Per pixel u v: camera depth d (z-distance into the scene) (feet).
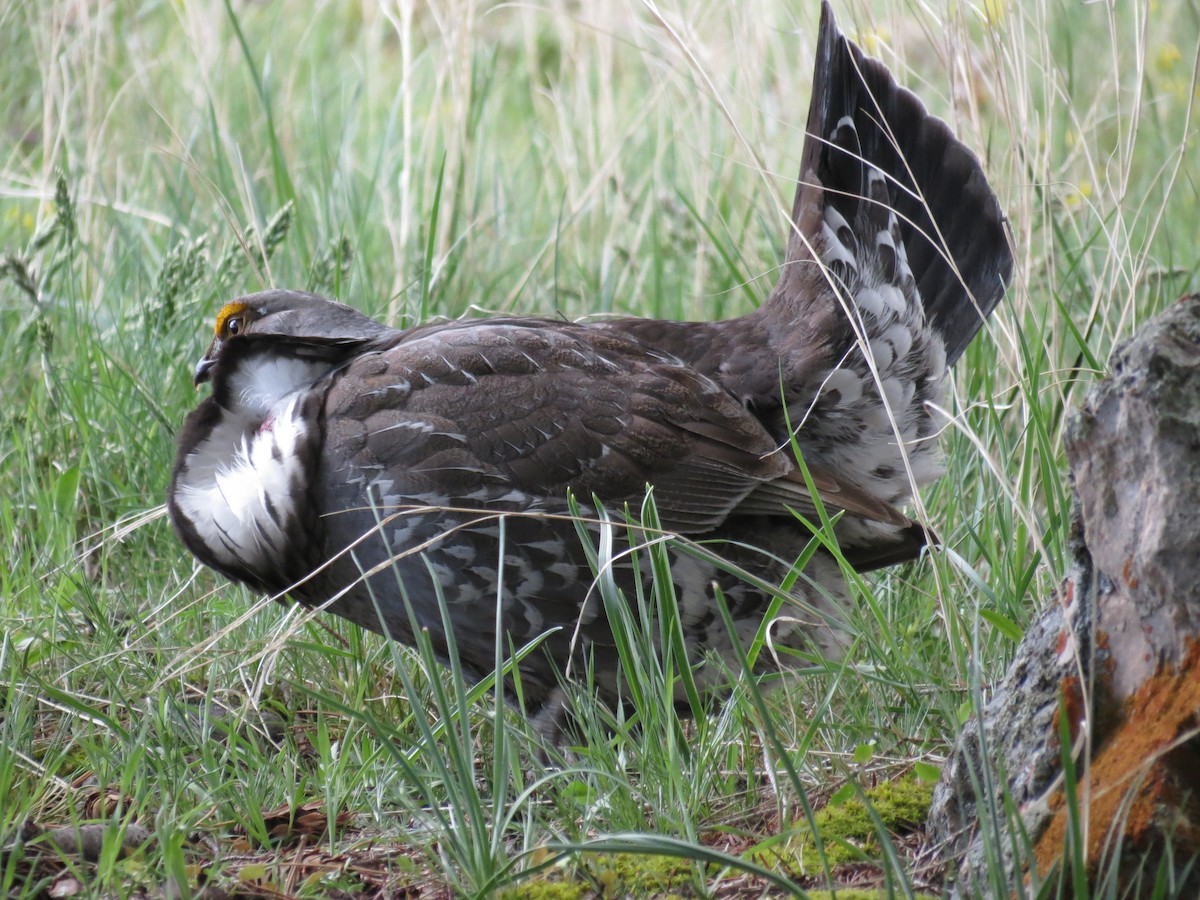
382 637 22.66
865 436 22.48
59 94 36.63
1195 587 12.67
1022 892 11.99
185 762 18.71
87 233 33.30
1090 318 22.33
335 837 17.31
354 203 34.71
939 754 17.78
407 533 20.26
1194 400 12.91
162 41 43.14
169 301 28.32
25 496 25.82
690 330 23.21
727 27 35.32
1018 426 24.84
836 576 21.39
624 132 35.35
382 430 20.34
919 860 14.98
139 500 26.21
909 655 19.98
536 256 33.32
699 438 21.04
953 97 25.09
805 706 20.61
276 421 21.26
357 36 49.11
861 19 29.45
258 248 29.04
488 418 20.43
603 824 16.61
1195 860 12.41
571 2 42.65
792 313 22.68
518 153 41.57
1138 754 12.91
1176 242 33.40
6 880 14.03
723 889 15.15
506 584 20.31
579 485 20.49
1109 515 13.61
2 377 30.01
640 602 18.34
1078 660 13.32
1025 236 23.97
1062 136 31.04
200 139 37.24
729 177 34.65
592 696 19.60
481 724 20.92
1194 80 21.22
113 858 14.37
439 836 16.28
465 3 33.27
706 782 17.65
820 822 16.15
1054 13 38.88
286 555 21.15
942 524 23.82
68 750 19.27
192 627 23.16
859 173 23.03
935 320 23.30
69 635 22.06
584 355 21.26
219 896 14.80
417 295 30.76
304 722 21.38
